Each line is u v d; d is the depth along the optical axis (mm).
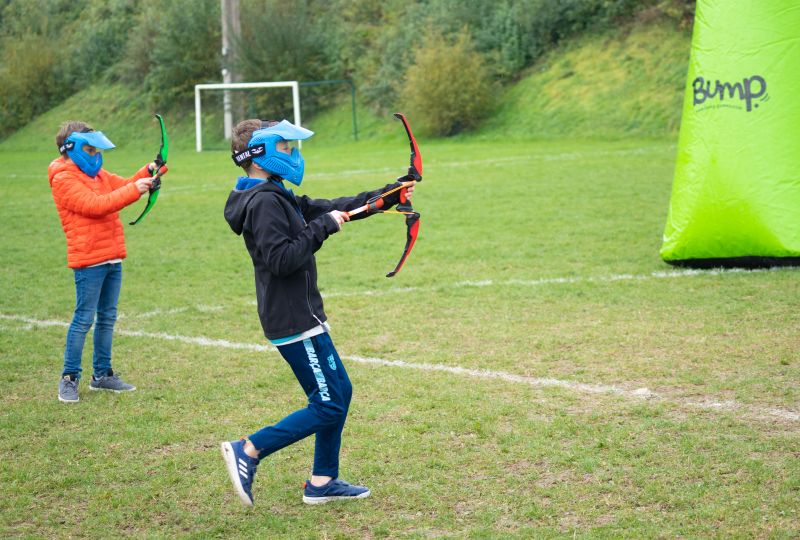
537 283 8586
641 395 5328
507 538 3629
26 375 6293
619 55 29766
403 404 5352
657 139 25094
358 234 12039
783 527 3604
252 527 3863
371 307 7949
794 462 4250
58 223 14266
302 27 36188
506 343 6629
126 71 41438
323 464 4039
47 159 31281
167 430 5098
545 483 4172
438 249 10672
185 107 38938
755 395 5238
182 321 7750
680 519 3729
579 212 12898
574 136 27156
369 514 3945
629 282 8445
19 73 42875
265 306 3793
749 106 8406
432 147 27797
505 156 22656
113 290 5844
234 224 3797
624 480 4152
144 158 29922
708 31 8789
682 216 8852
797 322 6723
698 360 5965
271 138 3713
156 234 12797
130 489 4285
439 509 3951
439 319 7430
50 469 4562
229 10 36125
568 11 31656
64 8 48562
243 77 36000
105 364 5887
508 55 31641
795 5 8320
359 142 32219
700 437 4625
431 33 31797
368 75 35219
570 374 5820
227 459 3805
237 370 6273
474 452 4586
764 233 8328
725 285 8070
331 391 3863
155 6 42281
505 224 12211
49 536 3826
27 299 8797
